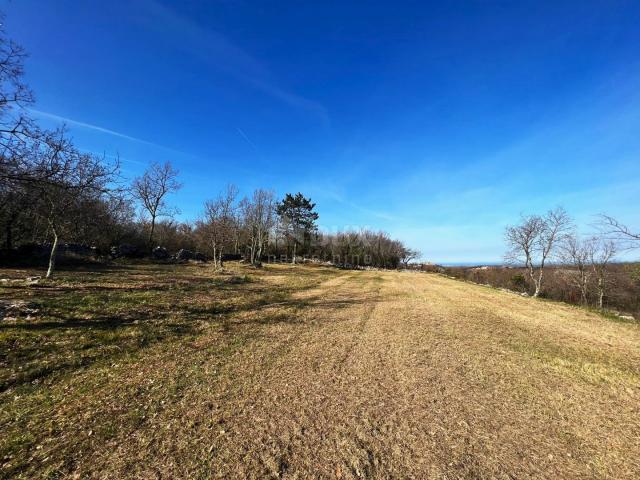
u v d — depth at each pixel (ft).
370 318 35.32
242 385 16.84
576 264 86.53
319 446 11.80
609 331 33.27
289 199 176.04
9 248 58.29
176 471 10.18
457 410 14.96
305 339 25.93
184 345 22.91
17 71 23.24
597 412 15.12
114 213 84.38
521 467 11.00
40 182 24.57
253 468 10.46
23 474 9.82
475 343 26.35
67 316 26.11
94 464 10.40
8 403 13.89
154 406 14.26
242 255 134.72
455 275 149.89
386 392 16.63
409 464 10.98
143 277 53.78
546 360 22.52
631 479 10.52
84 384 16.06
